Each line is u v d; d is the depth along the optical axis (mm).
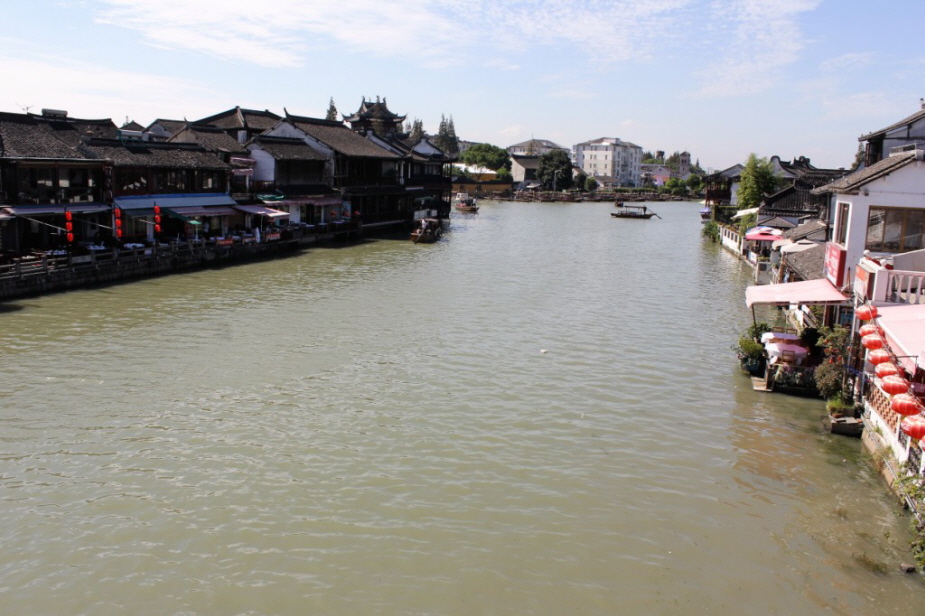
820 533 14617
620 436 19219
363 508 15281
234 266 45875
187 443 18219
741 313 34969
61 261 36125
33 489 15789
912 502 14727
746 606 12383
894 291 19203
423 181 87125
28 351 25406
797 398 22281
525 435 19156
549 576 13156
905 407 14516
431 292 38906
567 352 27000
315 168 63844
